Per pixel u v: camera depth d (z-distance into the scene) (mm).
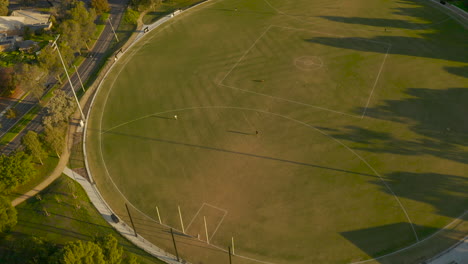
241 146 80188
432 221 63125
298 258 59625
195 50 112500
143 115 90500
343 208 66562
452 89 90250
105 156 80500
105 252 54000
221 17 128625
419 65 99125
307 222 64750
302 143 79750
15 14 139250
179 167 76688
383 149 76812
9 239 63375
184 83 99500
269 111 88375
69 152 82000
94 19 124812
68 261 48188
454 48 104812
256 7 132875
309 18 123875
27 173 72500
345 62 102188
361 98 89875
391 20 119875
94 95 98062
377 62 101250
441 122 81750
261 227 64500
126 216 67688
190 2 140875
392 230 62375
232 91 95188
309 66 101750
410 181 70062
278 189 70750
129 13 134000
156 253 61438
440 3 127125
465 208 64688
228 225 65125
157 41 118750
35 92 94500
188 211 68000
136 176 75500
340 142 79250
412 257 58281
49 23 131875
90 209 69062
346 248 60438
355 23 119375
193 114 89438
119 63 109812
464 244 59281
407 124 82000
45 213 67750
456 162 72688
